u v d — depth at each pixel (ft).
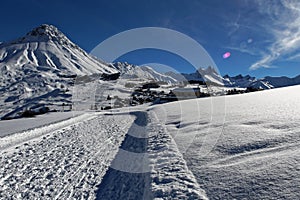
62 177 20.26
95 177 19.74
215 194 13.03
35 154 29.91
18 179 20.44
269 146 17.69
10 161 26.78
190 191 13.88
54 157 27.78
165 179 16.47
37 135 45.75
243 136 22.11
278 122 24.72
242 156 17.22
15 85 553.64
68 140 39.81
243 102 58.23
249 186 12.77
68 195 16.46
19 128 52.95
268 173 13.37
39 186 18.52
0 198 16.69
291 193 11.05
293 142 17.08
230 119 33.12
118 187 17.12
